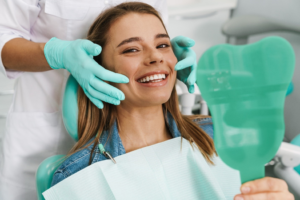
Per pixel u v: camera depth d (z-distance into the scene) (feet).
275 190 1.86
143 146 2.81
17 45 2.94
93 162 2.62
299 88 5.92
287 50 1.64
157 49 2.54
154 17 2.60
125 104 2.70
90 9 3.19
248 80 1.72
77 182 2.36
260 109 1.74
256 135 1.77
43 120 3.51
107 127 2.87
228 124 1.78
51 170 2.66
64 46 2.75
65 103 2.86
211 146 2.90
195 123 3.15
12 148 3.53
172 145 2.64
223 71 1.73
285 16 6.09
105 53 2.65
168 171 2.51
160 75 2.50
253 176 1.85
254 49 1.69
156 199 2.39
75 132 2.91
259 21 5.82
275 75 1.68
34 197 3.68
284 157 3.09
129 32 2.48
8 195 3.61
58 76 3.40
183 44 2.84
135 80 2.51
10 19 3.05
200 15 6.87
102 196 2.36
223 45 1.72
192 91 2.74
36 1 3.08
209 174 2.54
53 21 3.21
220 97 1.76
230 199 2.67
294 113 6.13
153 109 2.72
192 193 2.52
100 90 2.48
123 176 2.41
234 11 7.72
